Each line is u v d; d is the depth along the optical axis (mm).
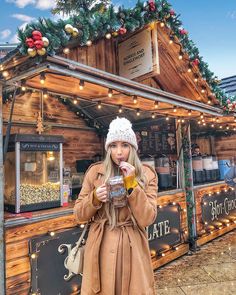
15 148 2354
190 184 4352
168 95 2904
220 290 3072
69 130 3920
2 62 1957
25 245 2293
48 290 2402
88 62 2547
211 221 4785
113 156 1548
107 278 1395
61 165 2699
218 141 6309
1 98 2217
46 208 2568
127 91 2428
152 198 1526
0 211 2148
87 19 2016
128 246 1434
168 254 3846
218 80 3660
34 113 3381
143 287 1375
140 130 4461
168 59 3297
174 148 4707
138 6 2445
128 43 2836
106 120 4258
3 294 2119
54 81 2150
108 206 1502
